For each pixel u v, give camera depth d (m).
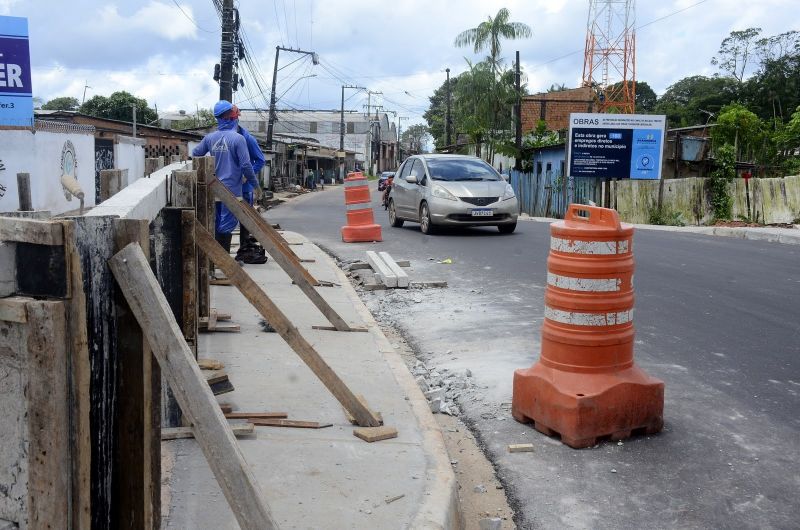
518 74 36.25
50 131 17.56
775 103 57.44
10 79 16.33
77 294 1.82
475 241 14.27
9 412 1.83
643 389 4.43
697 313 7.68
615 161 24.22
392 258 11.36
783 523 3.49
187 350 2.10
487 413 4.92
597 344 4.41
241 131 8.70
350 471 3.57
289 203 36.00
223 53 24.45
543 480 3.95
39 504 1.82
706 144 27.30
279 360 5.39
